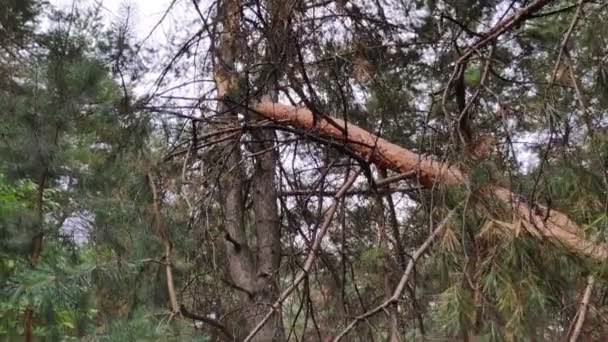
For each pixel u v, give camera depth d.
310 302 3.69
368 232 4.19
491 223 2.15
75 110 3.66
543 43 3.40
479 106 2.69
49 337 3.94
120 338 3.18
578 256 2.06
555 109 2.19
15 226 3.98
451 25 3.88
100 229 3.72
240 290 4.70
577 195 2.10
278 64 3.57
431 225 2.45
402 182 4.05
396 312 2.81
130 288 3.65
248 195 5.34
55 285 3.10
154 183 4.09
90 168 4.07
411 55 4.38
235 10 3.83
